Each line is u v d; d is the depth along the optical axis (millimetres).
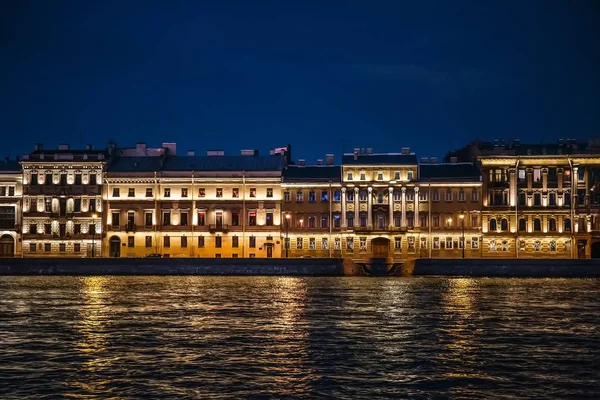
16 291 92188
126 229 156875
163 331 55812
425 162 166375
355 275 133000
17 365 43281
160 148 166375
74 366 43000
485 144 162875
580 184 153500
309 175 158375
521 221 154375
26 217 157750
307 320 62375
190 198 156875
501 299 81688
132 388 38281
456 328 57562
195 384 39000
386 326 58625
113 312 68188
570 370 42250
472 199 154500
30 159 157875
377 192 156125
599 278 124688
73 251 157500
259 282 112125
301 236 156250
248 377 40469
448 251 154625
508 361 44531
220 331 55844
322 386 38688
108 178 157250
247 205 156750
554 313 67750
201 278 123500
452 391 37906
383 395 37188
